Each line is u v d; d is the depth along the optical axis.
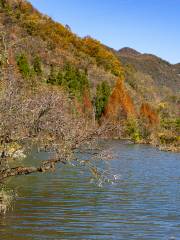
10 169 20.47
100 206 24.78
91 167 21.42
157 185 33.62
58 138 20.03
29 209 23.14
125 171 41.72
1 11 123.69
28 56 121.19
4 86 21.55
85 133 20.11
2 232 18.64
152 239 18.45
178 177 38.75
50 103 20.06
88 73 170.00
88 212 23.14
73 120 21.31
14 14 144.50
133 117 102.75
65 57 170.12
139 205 25.56
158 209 24.59
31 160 40.62
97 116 108.88
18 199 25.53
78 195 27.80
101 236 18.73
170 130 107.00
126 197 27.95
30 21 158.00
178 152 70.50
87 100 109.38
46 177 34.25
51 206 24.12
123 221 21.48
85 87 122.00
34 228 19.52
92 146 20.34
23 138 19.89
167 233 19.47
